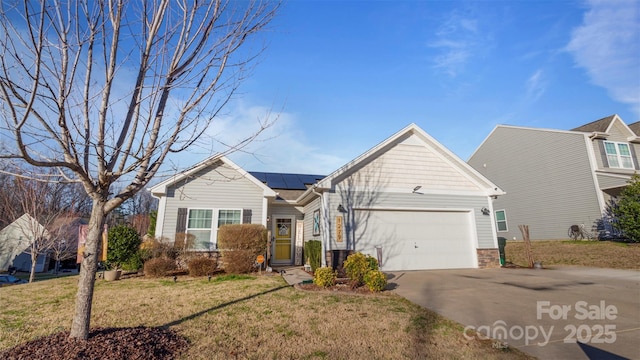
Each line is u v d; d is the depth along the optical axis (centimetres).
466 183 1270
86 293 367
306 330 470
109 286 830
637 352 379
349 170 1157
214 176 1265
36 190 1330
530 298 650
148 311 570
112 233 1062
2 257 2355
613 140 1805
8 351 334
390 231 1152
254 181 1288
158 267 996
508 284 814
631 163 1802
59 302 664
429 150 1257
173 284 849
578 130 1973
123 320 513
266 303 625
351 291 737
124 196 375
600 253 1304
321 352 392
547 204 1861
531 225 1942
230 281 890
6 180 1273
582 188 1702
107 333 393
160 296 693
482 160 2323
